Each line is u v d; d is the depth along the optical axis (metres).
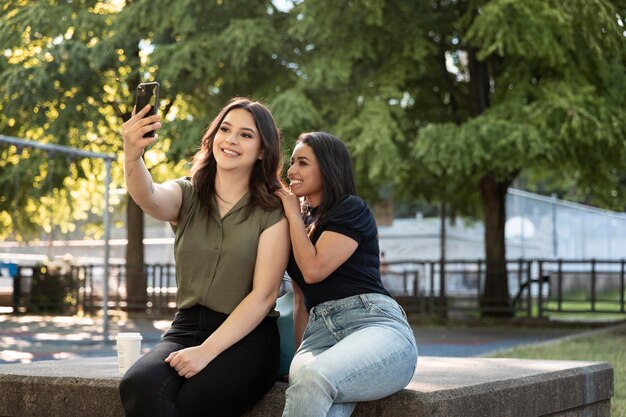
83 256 26.06
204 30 18.86
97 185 23.16
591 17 15.83
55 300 21.88
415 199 21.55
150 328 17.20
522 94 17.17
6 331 16.09
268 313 4.18
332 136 4.32
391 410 3.87
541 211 27.88
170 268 21.06
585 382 5.10
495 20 15.95
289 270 4.23
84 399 4.44
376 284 4.11
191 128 18.36
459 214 22.52
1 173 20.59
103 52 18.64
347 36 17.88
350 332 4.00
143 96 3.89
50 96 18.91
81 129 19.61
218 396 3.88
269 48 17.98
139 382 3.79
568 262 18.36
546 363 5.43
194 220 4.23
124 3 20.77
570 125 16.53
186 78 19.05
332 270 4.03
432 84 19.53
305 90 18.16
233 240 4.14
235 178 4.25
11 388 4.65
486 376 4.59
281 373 4.40
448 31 18.59
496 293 19.09
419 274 19.88
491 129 16.41
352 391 3.73
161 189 4.17
